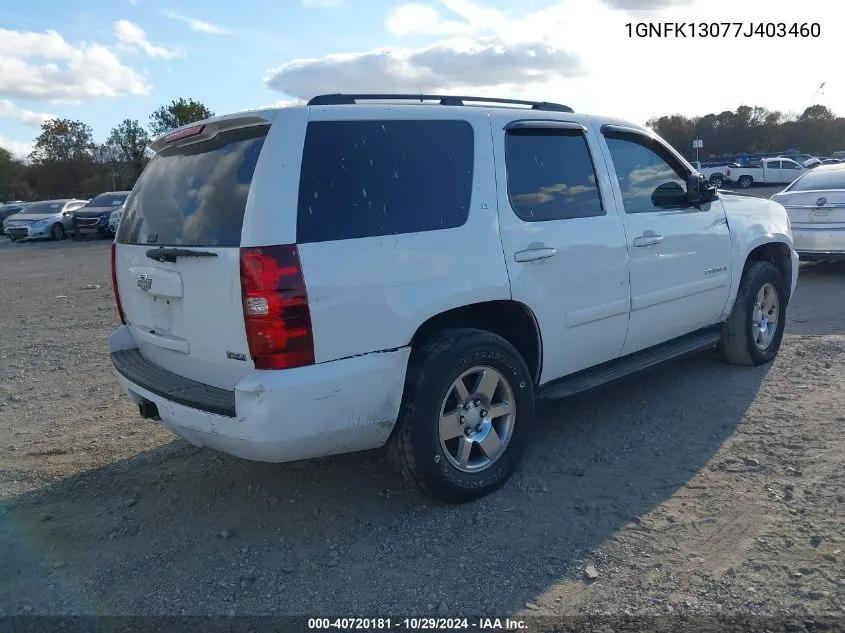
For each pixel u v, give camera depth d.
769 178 38.66
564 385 4.43
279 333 3.14
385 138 3.60
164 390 3.59
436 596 3.06
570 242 4.23
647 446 4.50
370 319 3.38
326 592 3.14
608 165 4.64
